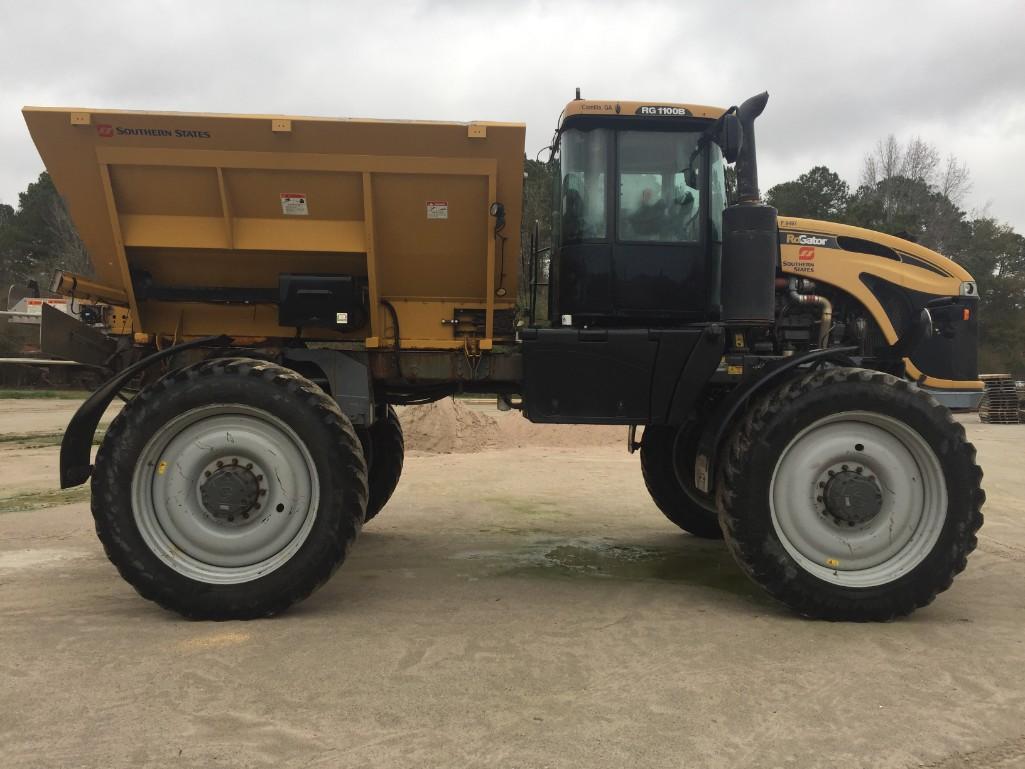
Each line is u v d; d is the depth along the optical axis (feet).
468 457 32.53
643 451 17.76
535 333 12.84
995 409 63.26
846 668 9.34
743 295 12.17
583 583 13.56
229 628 10.71
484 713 7.97
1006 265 159.63
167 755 7.02
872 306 14.44
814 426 11.57
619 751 7.18
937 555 11.35
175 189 12.22
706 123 13.55
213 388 11.17
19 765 6.81
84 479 12.12
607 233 13.44
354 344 13.17
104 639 10.17
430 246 12.80
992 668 9.37
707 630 10.82
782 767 6.93
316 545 11.20
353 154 11.92
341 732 7.50
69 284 12.51
